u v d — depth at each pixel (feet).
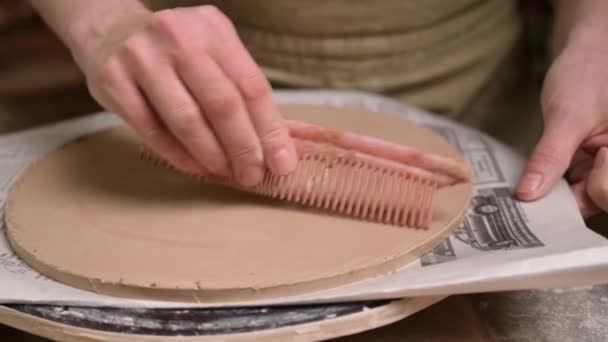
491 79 2.79
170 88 1.51
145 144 1.88
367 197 1.65
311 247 1.54
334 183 1.66
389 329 1.61
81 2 1.79
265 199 1.74
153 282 1.42
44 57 2.87
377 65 2.48
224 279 1.42
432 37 2.48
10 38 2.84
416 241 1.57
